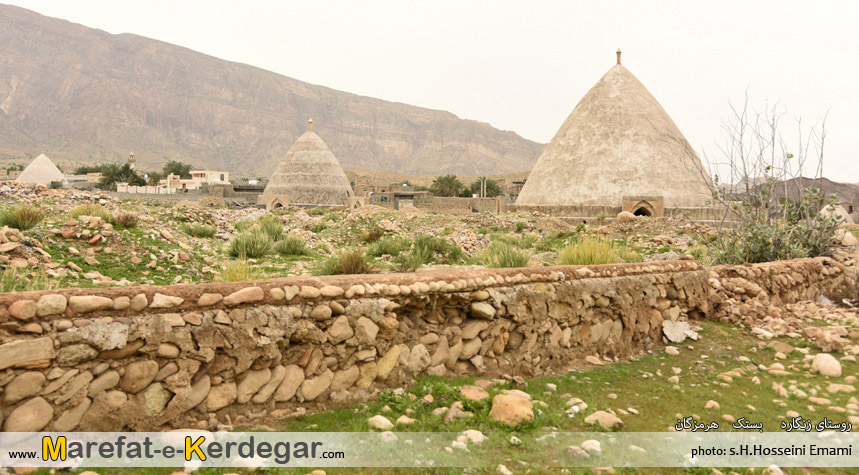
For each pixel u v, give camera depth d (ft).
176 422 10.32
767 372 18.75
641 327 21.76
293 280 12.86
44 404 8.85
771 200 40.11
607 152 129.08
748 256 39.01
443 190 278.67
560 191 131.44
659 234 73.92
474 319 16.46
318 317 12.51
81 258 27.61
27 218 32.32
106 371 9.60
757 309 26.21
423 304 15.10
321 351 12.69
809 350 21.33
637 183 123.75
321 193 214.28
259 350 11.43
